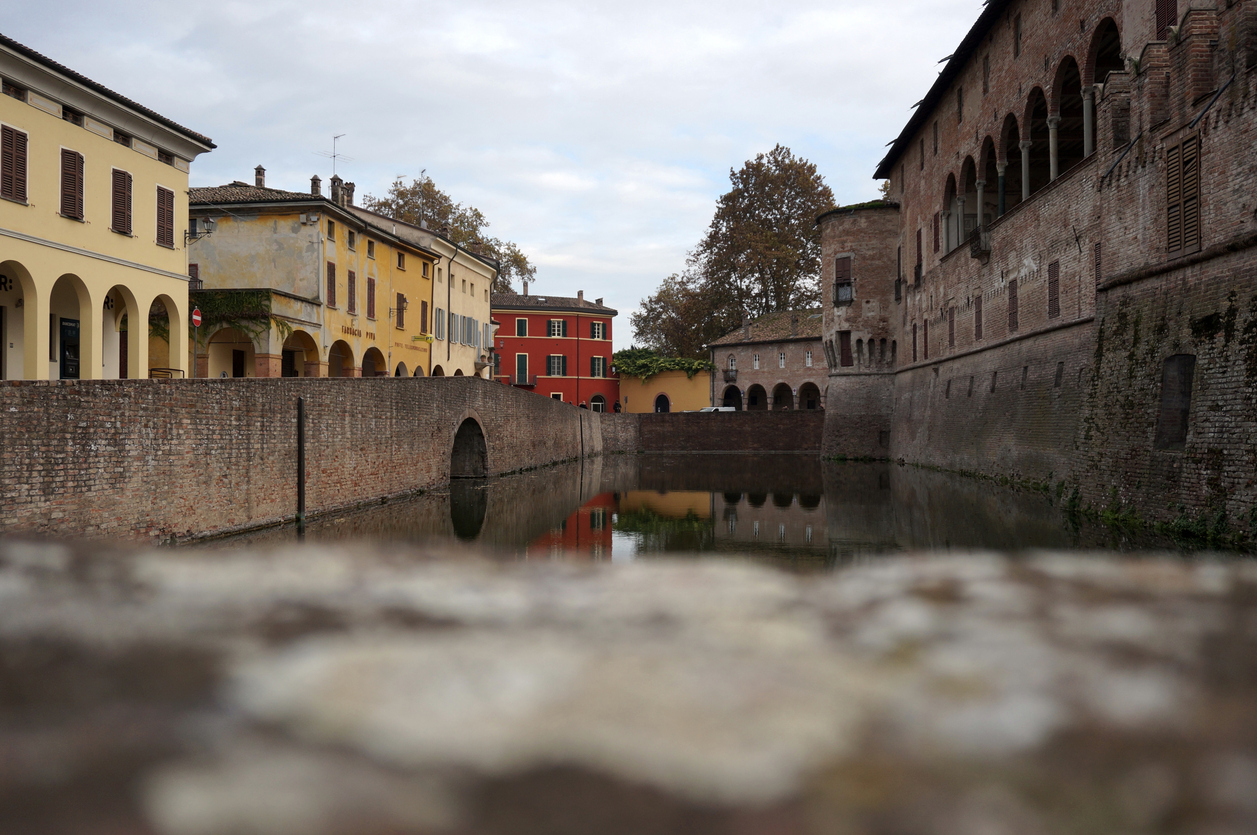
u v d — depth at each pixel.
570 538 23.19
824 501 33.06
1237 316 18.67
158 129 31.42
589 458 73.75
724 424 82.44
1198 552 16.39
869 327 60.09
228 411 20.81
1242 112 19.12
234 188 44.91
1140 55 24.52
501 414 46.00
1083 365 28.44
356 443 28.41
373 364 50.69
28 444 14.75
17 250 25.97
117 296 32.34
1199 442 19.30
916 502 30.98
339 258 43.91
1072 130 40.25
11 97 25.73
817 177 92.12
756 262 90.00
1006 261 37.09
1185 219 21.33
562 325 94.06
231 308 35.84
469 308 64.00
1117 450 23.44
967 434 42.09
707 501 34.22
